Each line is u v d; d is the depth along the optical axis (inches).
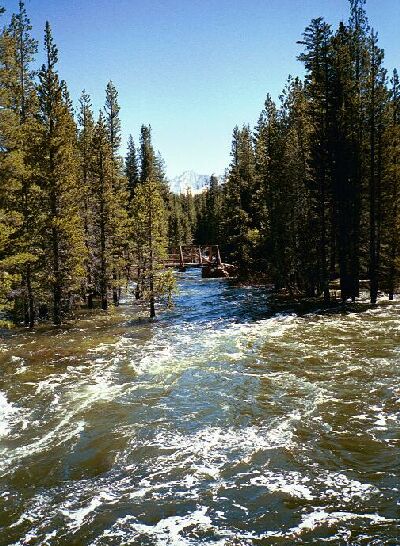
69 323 1152.8
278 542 312.2
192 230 3841.0
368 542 306.7
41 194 1075.9
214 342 890.7
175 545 314.0
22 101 1205.7
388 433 463.8
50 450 455.2
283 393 587.2
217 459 428.5
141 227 1232.2
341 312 1131.3
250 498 363.9
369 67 1266.0
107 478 402.3
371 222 1212.5
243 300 1475.1
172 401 579.8
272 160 1557.6
